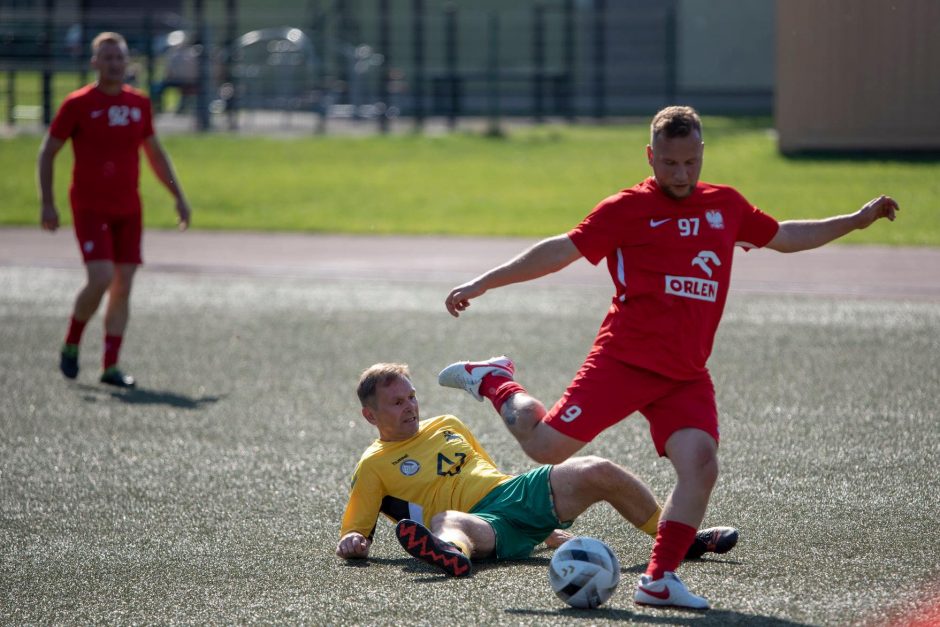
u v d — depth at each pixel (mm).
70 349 32719
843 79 87375
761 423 26688
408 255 55688
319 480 23094
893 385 30141
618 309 16578
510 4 142000
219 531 19891
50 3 112625
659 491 21781
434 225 64875
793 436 25484
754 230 17125
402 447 19016
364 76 129625
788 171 80125
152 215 69438
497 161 90188
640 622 14812
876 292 44562
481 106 142125
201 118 108000
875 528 19031
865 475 22359
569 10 120062
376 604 15852
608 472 17641
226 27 120125
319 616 15477
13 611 16234
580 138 102938
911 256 53312
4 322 41250
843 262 52219
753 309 41719
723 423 26797
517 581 16719
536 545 18469
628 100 141500
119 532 19938
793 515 19906
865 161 84312
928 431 25641
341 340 37781
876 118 87125
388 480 18781
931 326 37875
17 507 21531
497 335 38156
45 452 25469
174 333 39375
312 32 124438
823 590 15961
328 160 91125
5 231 65000
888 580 16359
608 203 16531
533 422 16703
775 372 31984
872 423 26453
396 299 44906
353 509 18625
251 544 19109
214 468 24078
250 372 33625
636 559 17875
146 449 25656
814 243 17469
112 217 32344
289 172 85438
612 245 16422
